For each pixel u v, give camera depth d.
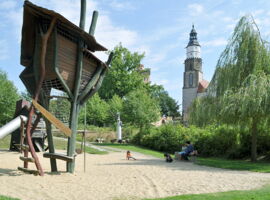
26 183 7.87
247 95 15.66
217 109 17.77
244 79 17.14
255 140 18.08
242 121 18.09
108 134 45.88
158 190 7.59
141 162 15.77
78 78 10.16
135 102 38.34
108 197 6.65
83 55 10.41
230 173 11.48
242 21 17.98
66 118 11.28
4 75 51.41
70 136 9.71
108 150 26.06
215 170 12.55
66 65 9.82
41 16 9.30
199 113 19.09
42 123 18.80
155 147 31.70
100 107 51.94
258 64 17.25
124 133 46.12
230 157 20.92
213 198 6.34
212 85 18.94
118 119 41.75
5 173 9.45
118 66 60.31
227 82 17.86
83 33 9.72
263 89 15.36
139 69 62.91
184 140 27.30
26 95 53.78
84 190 7.34
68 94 10.00
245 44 17.56
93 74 10.94
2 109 48.53
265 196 6.55
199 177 10.11
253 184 8.66
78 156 18.84
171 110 93.81
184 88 106.88
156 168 12.80
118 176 9.94
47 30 9.29
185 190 7.64
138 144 37.72
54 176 9.23
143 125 38.59
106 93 60.81
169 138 29.23
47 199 6.30
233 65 17.84
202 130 25.33
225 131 21.69
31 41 10.36
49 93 10.33
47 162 13.76
